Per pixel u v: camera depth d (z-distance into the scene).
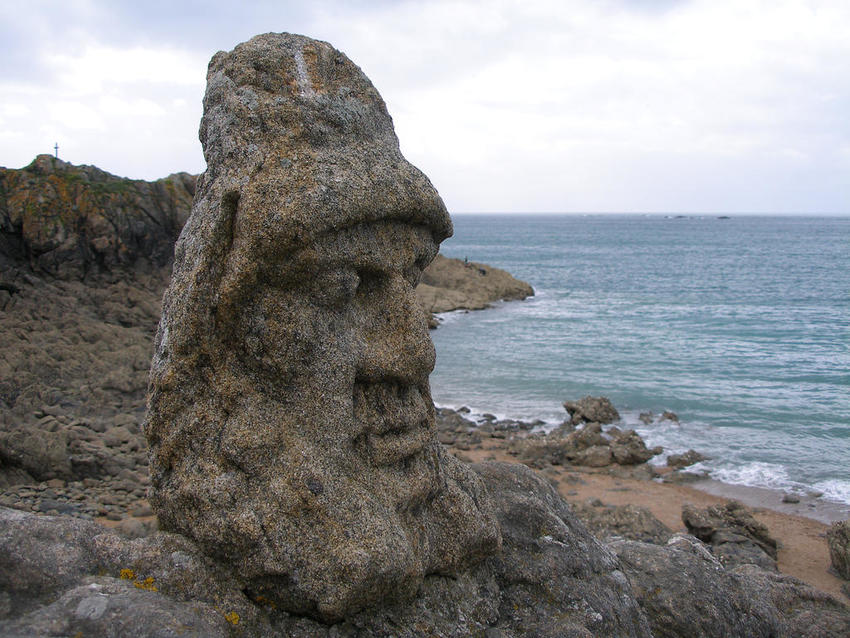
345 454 5.04
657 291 62.47
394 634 4.97
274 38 5.50
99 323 25.62
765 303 53.41
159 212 32.28
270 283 4.86
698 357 33.53
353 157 5.17
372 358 5.25
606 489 17.62
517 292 57.66
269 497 4.77
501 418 24.27
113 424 17.59
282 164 4.89
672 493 17.39
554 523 6.68
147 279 31.22
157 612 4.05
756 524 14.03
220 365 5.00
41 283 28.58
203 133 5.52
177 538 4.88
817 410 24.41
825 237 176.00
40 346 21.91
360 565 4.61
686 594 6.82
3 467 13.68
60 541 4.49
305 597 4.67
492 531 5.87
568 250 128.75
